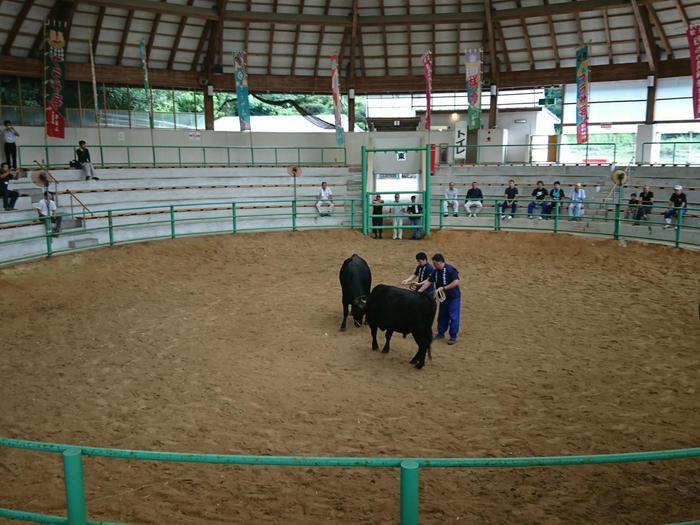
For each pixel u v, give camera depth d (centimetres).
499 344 947
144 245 1639
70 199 1694
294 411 705
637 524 477
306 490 536
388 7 2517
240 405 724
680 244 1566
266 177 2259
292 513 498
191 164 2534
